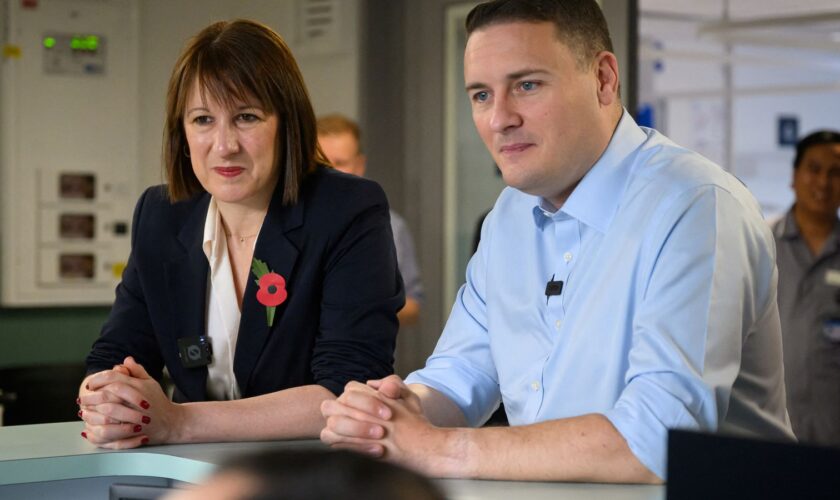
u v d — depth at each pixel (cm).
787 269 436
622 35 447
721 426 163
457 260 550
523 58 172
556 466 153
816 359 430
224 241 215
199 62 202
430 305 557
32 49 521
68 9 526
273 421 192
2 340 522
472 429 162
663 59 1097
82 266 533
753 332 174
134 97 538
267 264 210
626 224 173
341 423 163
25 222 521
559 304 181
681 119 1137
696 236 164
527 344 186
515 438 157
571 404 177
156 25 541
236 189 203
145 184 543
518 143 175
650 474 152
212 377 215
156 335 218
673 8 920
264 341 210
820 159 430
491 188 535
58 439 190
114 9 534
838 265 429
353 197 214
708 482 98
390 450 160
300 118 212
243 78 201
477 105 181
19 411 338
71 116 529
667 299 162
